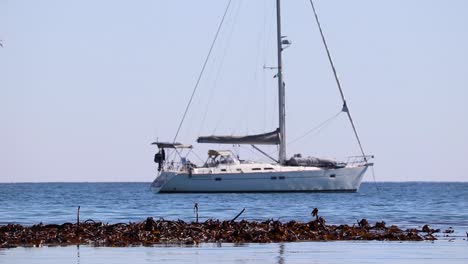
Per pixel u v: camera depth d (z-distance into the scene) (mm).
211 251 124188
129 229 143625
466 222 187125
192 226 148625
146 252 122688
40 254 120250
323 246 131750
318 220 154000
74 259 115188
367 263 113312
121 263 111688
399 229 156875
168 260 114625
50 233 140625
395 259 117188
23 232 141875
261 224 154750
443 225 177125
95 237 138125
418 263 113188
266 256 119500
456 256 120375
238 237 139125
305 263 112500
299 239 141000
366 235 145625
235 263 112000
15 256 118125
